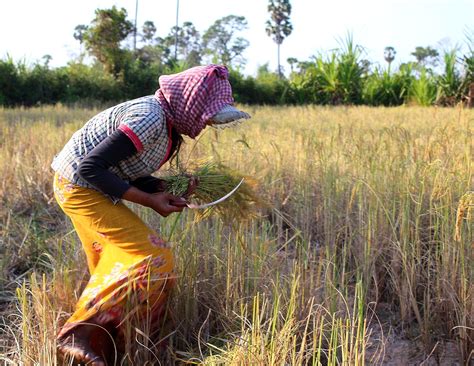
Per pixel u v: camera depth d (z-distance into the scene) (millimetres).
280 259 4066
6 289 4023
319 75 26516
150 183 3361
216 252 3832
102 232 3078
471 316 3299
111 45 26312
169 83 3043
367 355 3418
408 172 4695
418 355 3445
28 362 2863
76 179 3043
